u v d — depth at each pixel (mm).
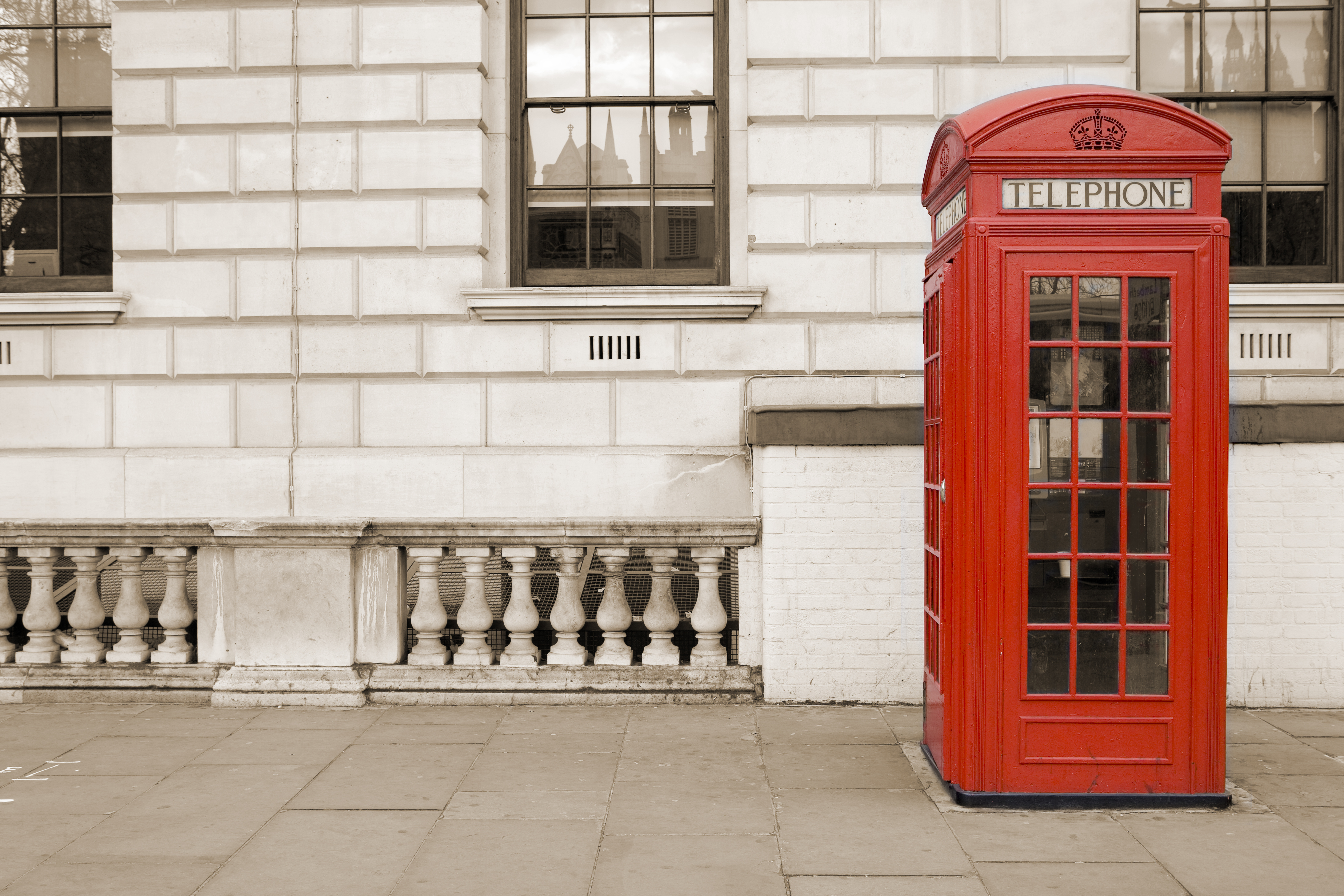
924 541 5543
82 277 9234
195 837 4070
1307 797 4555
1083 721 4391
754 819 4270
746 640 6238
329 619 6102
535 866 3781
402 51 8539
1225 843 3998
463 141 8562
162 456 8609
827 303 8461
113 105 8695
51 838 4062
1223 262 4301
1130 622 4391
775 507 6086
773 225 8445
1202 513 4352
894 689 6055
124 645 6344
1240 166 8812
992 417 4324
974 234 4301
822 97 8391
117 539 6246
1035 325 4340
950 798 4516
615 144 9062
